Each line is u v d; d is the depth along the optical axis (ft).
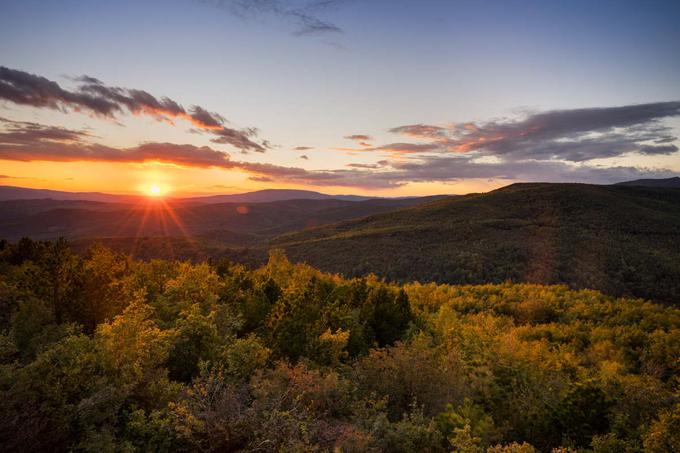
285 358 33.83
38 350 24.21
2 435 16.69
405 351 33.60
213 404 21.36
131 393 20.97
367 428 23.02
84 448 17.13
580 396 29.01
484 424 25.72
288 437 19.11
